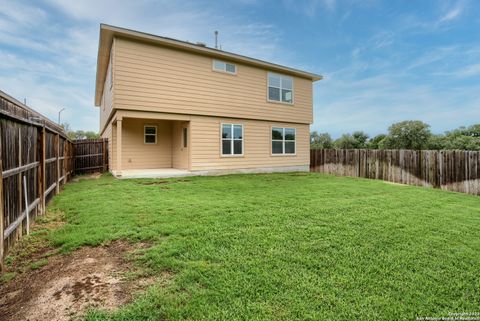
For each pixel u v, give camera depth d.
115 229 3.84
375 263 2.90
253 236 3.61
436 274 2.69
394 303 2.21
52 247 3.33
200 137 10.52
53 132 6.04
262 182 8.94
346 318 2.02
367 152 12.18
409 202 6.13
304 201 5.84
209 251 3.11
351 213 4.90
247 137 11.93
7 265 2.84
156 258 2.92
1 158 2.82
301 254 3.07
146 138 11.77
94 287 2.41
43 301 2.21
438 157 9.55
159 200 5.75
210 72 10.61
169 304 2.14
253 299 2.22
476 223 4.46
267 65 12.04
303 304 2.16
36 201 4.44
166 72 9.55
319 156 14.65
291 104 13.31
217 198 6.06
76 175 11.34
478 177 8.34
